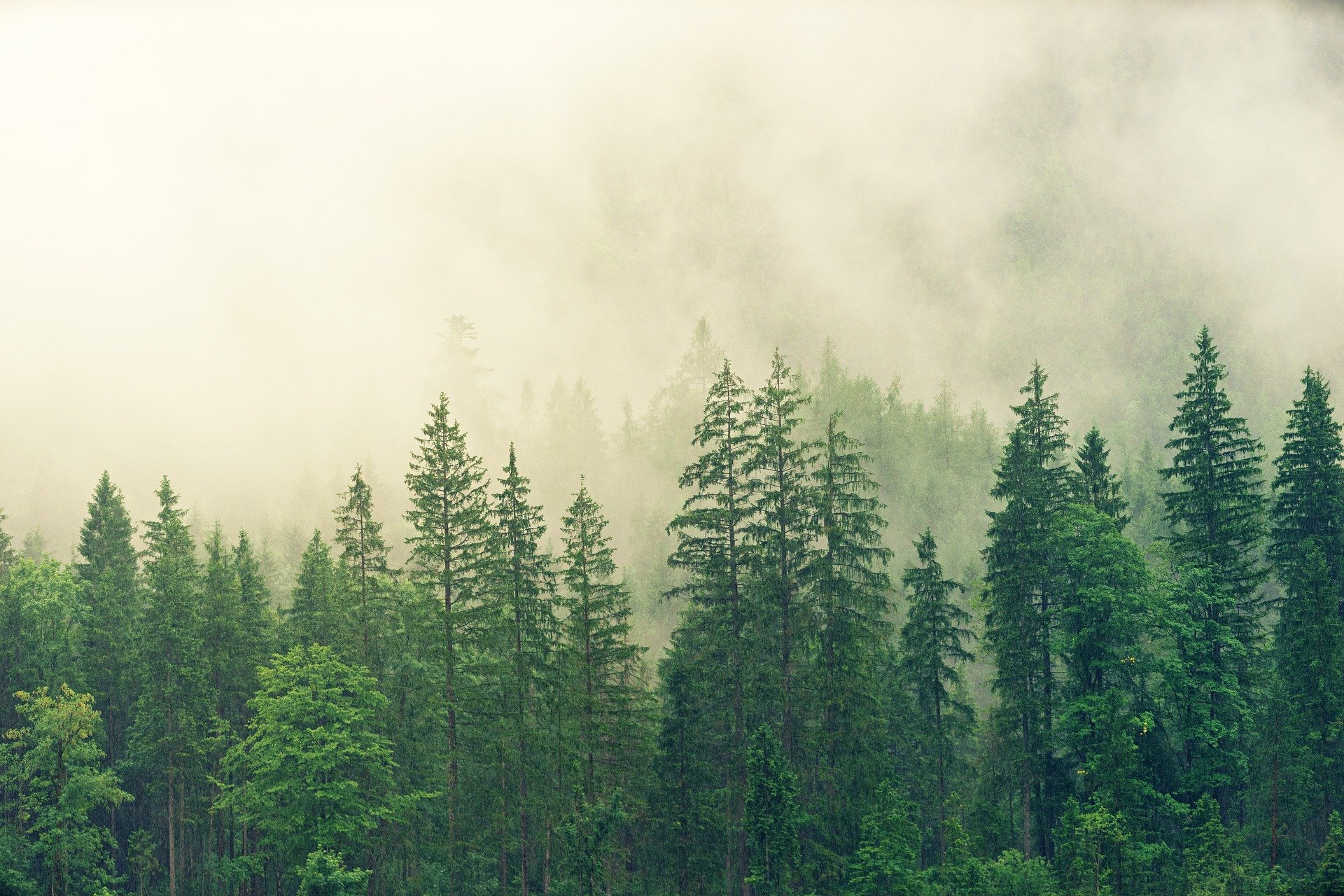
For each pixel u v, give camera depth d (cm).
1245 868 3397
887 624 4009
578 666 3822
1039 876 3456
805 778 3853
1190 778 3847
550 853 3919
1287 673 3912
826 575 3922
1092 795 3741
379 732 3966
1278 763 3688
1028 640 4091
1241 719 3884
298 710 3391
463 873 3891
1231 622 4112
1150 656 3903
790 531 4056
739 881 4009
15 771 3747
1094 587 3900
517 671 3731
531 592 3794
